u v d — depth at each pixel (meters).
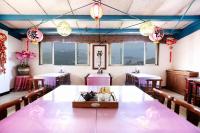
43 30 8.72
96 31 8.85
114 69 9.63
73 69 9.65
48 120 1.73
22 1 5.63
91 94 2.35
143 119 1.77
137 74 8.02
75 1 5.65
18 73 8.95
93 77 6.67
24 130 1.49
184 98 6.74
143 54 9.66
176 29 8.79
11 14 6.58
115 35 9.44
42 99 2.62
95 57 9.60
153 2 5.77
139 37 9.39
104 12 6.50
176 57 9.29
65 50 9.69
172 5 5.99
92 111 2.03
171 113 1.96
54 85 6.95
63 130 1.49
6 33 7.78
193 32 7.70
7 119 1.76
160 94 2.89
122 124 1.63
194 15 6.82
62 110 2.07
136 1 5.68
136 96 2.84
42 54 9.67
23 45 9.65
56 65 9.63
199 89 5.84
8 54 8.16
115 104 2.16
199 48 7.25
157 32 4.86
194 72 7.29
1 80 7.51
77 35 9.43
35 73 9.62
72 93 3.08
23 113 1.95
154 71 9.65
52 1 5.65
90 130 1.49
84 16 6.68
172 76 8.84
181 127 1.57
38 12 6.44
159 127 1.57
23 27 8.51
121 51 9.64
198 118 1.95
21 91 8.52
